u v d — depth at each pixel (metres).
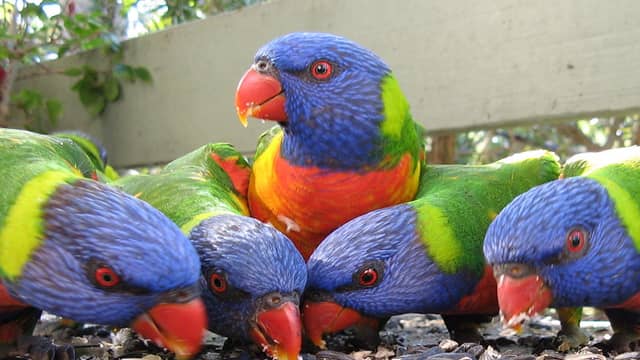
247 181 0.48
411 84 0.61
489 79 0.58
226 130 0.69
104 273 0.36
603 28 0.54
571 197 0.40
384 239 0.42
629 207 0.40
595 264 0.40
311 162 0.45
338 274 0.41
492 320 0.48
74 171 0.40
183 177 0.45
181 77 0.71
